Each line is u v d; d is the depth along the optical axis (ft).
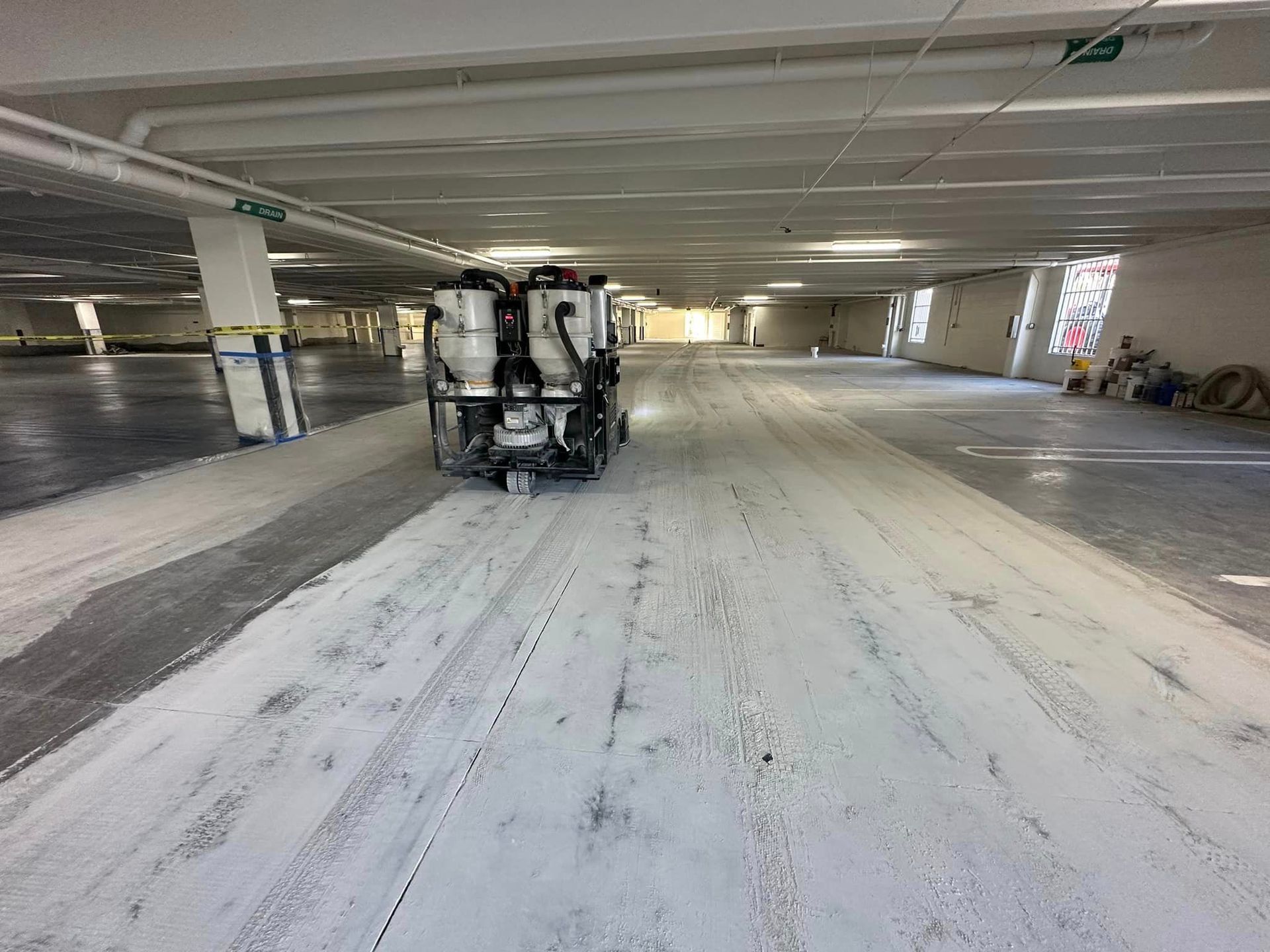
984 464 16.46
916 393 32.58
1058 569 9.49
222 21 8.60
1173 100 10.62
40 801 4.94
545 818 4.77
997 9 7.76
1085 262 35.50
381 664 6.91
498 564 9.74
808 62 10.16
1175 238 27.43
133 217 21.54
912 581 9.07
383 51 8.57
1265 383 23.86
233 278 17.74
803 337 91.81
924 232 26.45
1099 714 6.01
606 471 15.75
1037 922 3.92
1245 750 5.49
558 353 12.91
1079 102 10.88
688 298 77.61
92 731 5.80
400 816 4.80
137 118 11.63
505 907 4.05
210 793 5.04
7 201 19.10
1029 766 5.32
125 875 4.29
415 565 9.72
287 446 18.88
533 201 19.08
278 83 11.32
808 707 6.13
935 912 4.00
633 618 7.97
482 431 14.64
